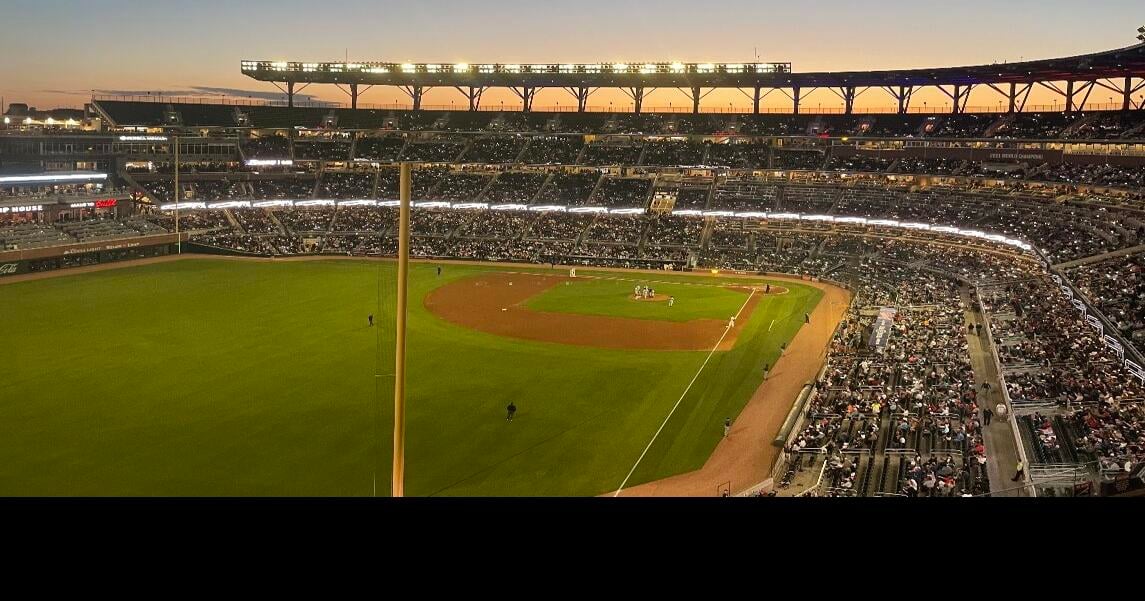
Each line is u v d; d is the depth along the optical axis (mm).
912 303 60656
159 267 84562
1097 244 60562
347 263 91375
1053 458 26656
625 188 109375
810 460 29547
